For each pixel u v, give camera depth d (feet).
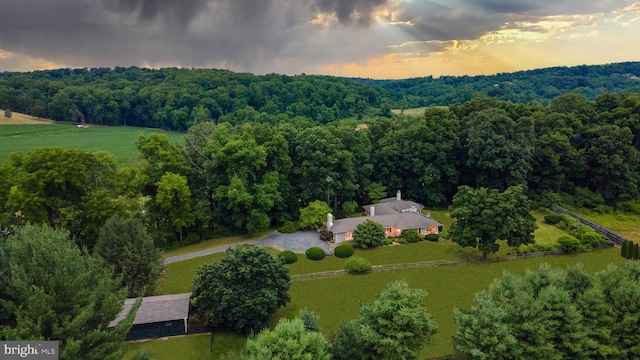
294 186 209.97
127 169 169.68
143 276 118.42
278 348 71.05
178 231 178.19
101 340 66.54
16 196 138.72
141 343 107.45
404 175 238.27
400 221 187.52
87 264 76.13
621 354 84.07
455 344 88.07
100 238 120.47
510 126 216.33
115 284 75.51
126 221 123.44
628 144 220.43
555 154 220.23
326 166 203.62
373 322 85.05
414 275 148.87
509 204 152.87
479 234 154.71
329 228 185.16
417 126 231.30
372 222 179.11
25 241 68.80
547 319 85.92
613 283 92.53
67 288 63.26
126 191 165.68
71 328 59.98
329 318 120.67
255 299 108.68
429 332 86.33
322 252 164.66
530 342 84.58
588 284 94.43
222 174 191.52
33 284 62.75
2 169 148.46
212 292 111.65
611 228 194.49
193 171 194.90
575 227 187.11
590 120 239.50
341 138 224.74
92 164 154.20
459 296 133.08
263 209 186.80
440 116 233.76
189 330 113.09
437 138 226.79
